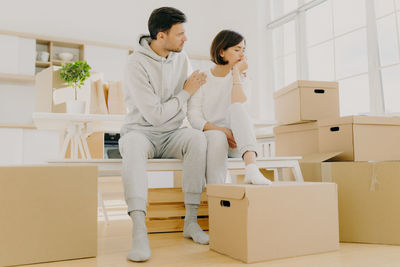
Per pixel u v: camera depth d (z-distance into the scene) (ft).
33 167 3.93
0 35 13.23
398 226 4.73
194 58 17.42
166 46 5.38
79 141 6.40
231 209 4.15
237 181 7.69
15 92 14.02
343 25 11.53
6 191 3.80
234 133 4.93
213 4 18.44
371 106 10.16
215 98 5.91
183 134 5.23
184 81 5.95
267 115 14.99
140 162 4.61
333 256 4.15
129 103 5.58
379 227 4.83
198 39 17.97
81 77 7.54
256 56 15.19
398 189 4.76
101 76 8.11
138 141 4.77
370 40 10.23
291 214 4.16
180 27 5.30
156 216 5.97
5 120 13.78
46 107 7.54
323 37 12.41
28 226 3.86
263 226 3.96
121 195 12.99
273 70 14.99
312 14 12.96
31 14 14.69
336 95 7.25
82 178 4.17
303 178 5.96
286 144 7.88
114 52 15.17
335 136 6.08
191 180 5.18
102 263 3.91
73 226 4.09
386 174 4.83
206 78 6.03
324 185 4.44
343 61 11.51
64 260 4.02
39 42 14.34
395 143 6.00
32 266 3.78
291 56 14.19
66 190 4.08
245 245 3.88
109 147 13.24
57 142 13.87
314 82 7.11
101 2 16.11
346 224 4.99
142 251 3.98
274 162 5.72
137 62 5.32
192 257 4.16
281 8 14.83
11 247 3.77
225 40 5.88
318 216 4.35
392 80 9.68
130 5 16.71
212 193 4.51
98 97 7.91
